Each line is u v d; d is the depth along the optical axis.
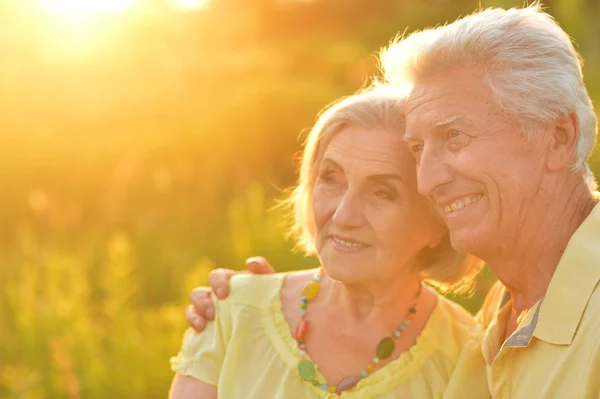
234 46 14.44
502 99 1.43
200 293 1.93
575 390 1.37
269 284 1.90
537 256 1.50
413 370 1.73
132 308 4.99
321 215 1.72
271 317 1.83
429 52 1.49
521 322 1.50
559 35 1.47
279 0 17.52
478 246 1.50
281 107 8.73
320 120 1.76
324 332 1.79
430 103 1.48
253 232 5.21
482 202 1.47
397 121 1.66
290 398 1.73
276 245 5.07
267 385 1.76
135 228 6.54
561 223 1.49
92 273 5.41
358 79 10.43
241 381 1.79
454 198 1.49
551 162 1.46
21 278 5.04
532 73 1.42
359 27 16.31
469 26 1.47
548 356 1.44
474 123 1.45
